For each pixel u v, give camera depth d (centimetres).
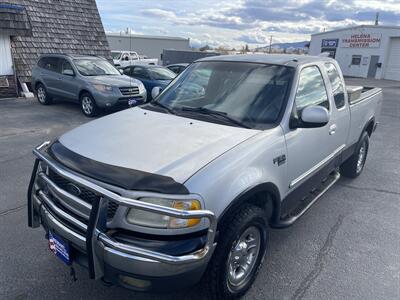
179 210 212
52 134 808
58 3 1597
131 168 235
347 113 446
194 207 222
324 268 333
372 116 557
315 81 377
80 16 1667
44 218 266
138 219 223
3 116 989
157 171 231
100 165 240
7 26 1235
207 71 377
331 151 418
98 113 1030
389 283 314
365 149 576
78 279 304
